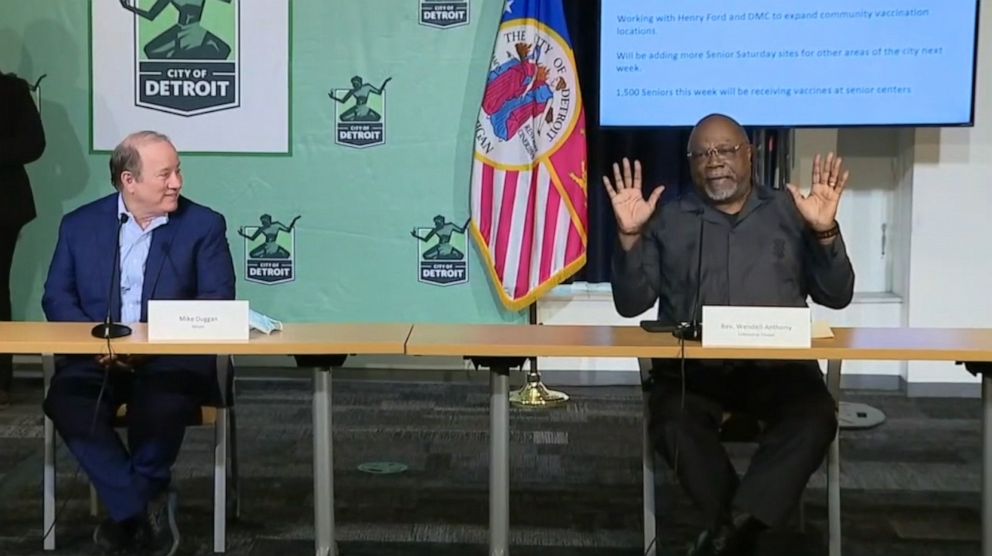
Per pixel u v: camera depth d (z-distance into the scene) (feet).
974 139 12.91
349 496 9.55
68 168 13.35
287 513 9.11
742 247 8.05
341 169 13.38
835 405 7.60
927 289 13.20
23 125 11.83
